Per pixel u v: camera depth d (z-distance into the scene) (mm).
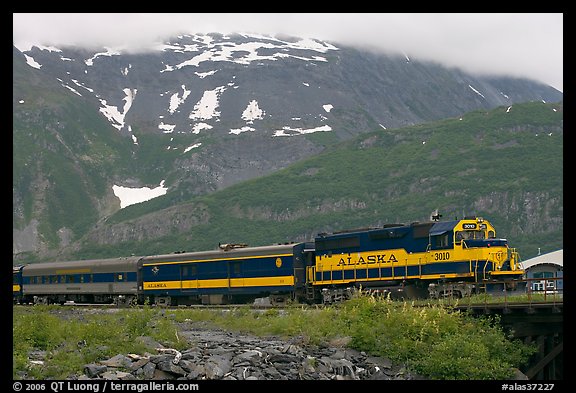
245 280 60188
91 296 76125
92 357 30719
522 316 37438
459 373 33781
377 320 38594
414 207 191750
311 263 56938
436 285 48094
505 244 47062
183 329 43438
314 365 32594
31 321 36500
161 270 67750
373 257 52281
